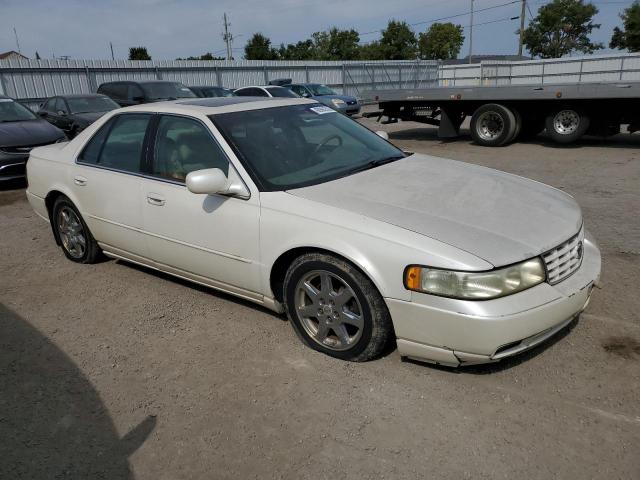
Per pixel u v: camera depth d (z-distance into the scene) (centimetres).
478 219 296
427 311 271
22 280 475
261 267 335
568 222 310
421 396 285
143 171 403
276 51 6681
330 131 414
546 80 2939
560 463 235
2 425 280
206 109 387
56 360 341
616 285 410
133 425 276
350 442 255
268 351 337
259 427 269
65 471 247
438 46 7056
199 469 244
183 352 342
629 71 2561
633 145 1146
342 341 317
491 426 260
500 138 1200
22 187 903
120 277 468
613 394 279
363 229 290
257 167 346
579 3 6038
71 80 2327
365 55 6519
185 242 376
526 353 318
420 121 1404
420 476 233
